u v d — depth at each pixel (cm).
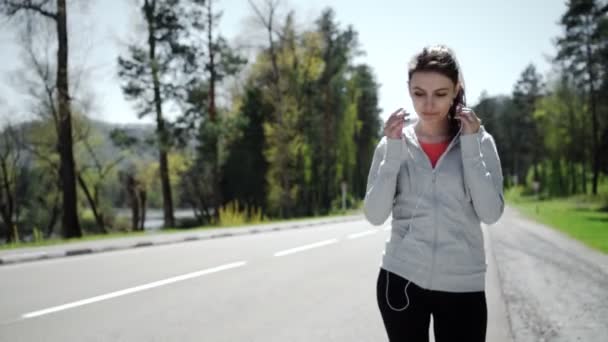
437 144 227
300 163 5322
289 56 4509
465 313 221
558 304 608
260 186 5125
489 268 948
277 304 682
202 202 5519
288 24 4147
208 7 3666
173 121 3609
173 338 529
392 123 220
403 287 224
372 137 8169
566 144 6725
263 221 2919
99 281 844
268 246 1353
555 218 2727
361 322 589
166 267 990
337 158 6247
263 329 562
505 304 630
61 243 1414
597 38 4528
